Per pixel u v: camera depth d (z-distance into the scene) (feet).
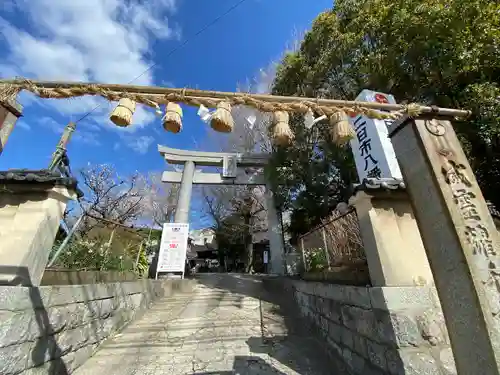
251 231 62.08
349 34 28.71
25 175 10.00
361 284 10.92
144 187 53.93
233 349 13.55
